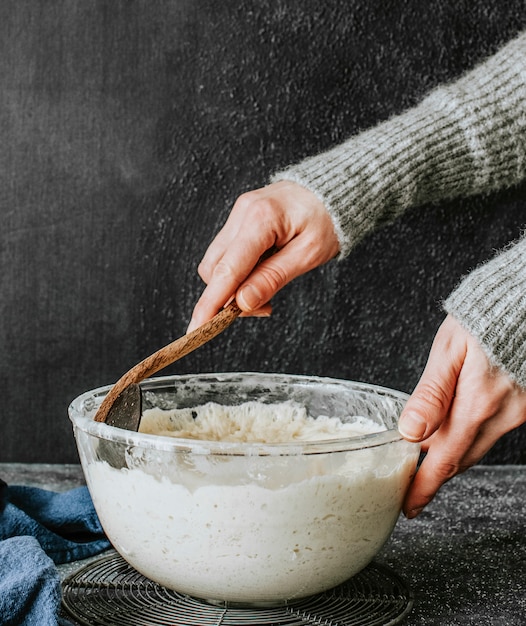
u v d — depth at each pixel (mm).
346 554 726
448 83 1249
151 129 1255
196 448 668
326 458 683
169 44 1240
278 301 1289
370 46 1242
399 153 995
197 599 789
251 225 892
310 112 1252
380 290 1289
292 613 762
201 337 822
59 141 1260
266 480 673
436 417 759
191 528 689
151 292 1289
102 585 825
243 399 978
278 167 1259
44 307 1296
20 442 1328
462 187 1067
